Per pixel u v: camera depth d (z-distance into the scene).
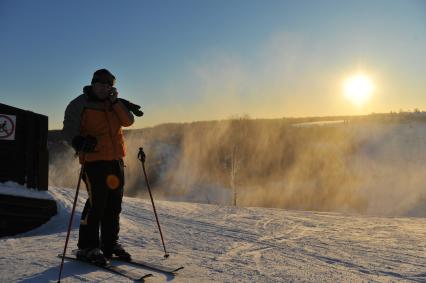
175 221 8.41
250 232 7.29
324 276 4.32
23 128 8.45
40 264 4.25
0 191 7.96
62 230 7.64
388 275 4.45
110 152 4.26
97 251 4.24
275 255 5.33
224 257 5.05
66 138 4.25
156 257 4.82
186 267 4.41
